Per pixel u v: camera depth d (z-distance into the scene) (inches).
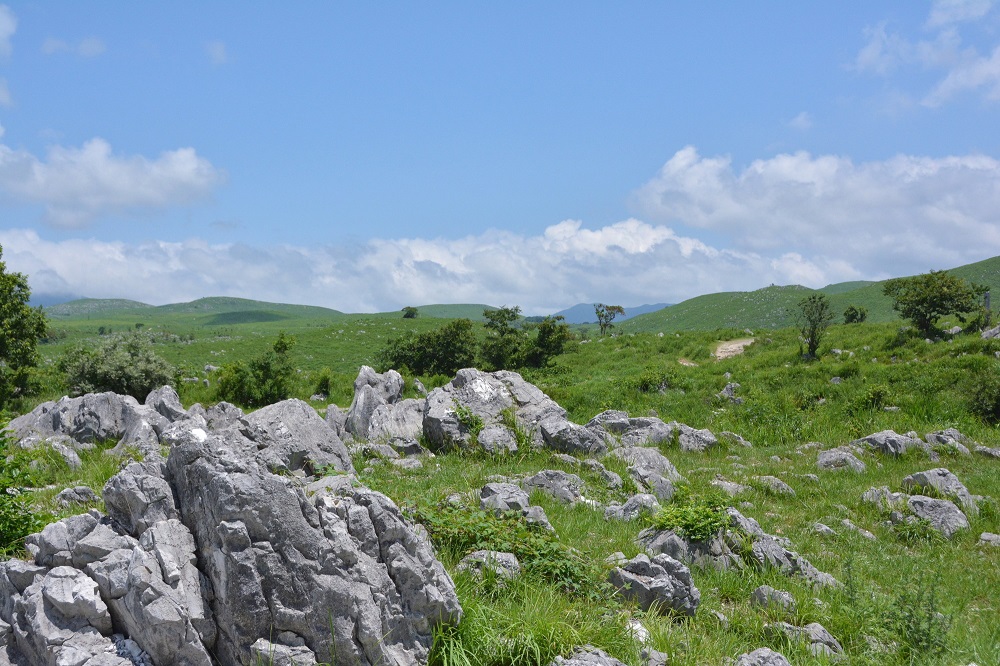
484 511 405.7
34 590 234.8
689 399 1198.3
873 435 876.0
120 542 246.1
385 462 657.0
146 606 220.5
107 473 543.2
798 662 303.7
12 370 1160.2
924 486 657.6
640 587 341.7
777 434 981.8
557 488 555.2
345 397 1381.6
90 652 219.3
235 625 229.5
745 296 7145.7
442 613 260.4
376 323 3848.4
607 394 1253.7
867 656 322.3
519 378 820.6
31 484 514.9
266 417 605.6
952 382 1116.5
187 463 257.3
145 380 1274.6
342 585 236.8
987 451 853.2
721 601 377.4
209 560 239.6
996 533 582.9
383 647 237.9
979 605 438.3
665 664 281.7
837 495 665.0
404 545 264.5
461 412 748.0
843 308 5492.1
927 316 1505.9
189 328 7647.6
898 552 527.8
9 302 1146.0
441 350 1859.0
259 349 2864.2
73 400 701.9
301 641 233.1
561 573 344.5
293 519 239.9
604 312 3627.0
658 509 476.7
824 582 414.3
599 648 272.2
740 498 623.2
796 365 1391.5
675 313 7416.3
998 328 1444.4
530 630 265.1
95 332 7022.6
